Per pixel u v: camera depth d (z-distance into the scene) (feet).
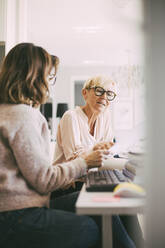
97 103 4.58
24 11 8.04
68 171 2.76
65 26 14.37
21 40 7.92
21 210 2.55
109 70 22.70
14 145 2.53
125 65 19.44
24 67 2.99
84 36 15.87
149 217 1.49
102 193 2.40
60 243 2.45
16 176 2.61
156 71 1.49
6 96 2.90
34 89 2.99
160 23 1.50
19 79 2.94
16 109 2.73
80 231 2.50
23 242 2.42
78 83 29.76
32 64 2.97
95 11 12.49
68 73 22.97
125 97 21.43
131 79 14.97
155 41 1.50
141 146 2.77
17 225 2.44
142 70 1.58
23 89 2.96
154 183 1.48
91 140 4.51
